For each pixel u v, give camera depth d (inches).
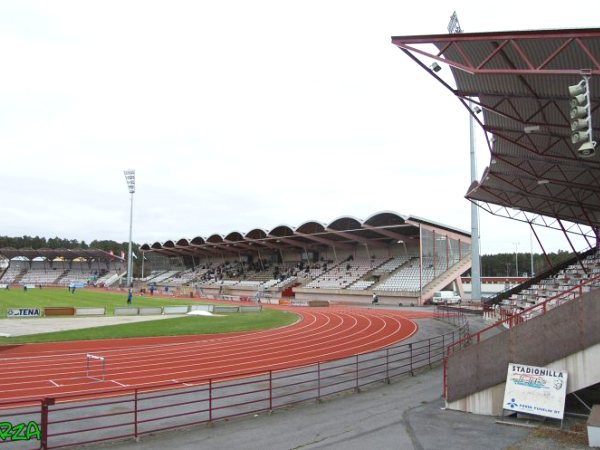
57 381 806.5
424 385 785.6
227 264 4707.2
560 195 1268.5
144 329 1482.5
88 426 565.6
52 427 561.3
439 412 616.7
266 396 713.6
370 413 620.4
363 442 501.0
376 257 3422.7
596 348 524.4
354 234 3196.4
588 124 423.8
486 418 579.2
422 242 2765.7
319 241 3472.0
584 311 535.2
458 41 560.4
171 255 5319.9
